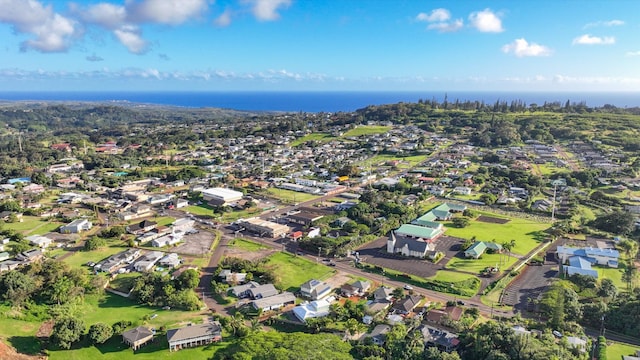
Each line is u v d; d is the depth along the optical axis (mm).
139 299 116812
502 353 84938
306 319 104938
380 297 117875
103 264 136875
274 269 138500
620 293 119312
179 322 105875
